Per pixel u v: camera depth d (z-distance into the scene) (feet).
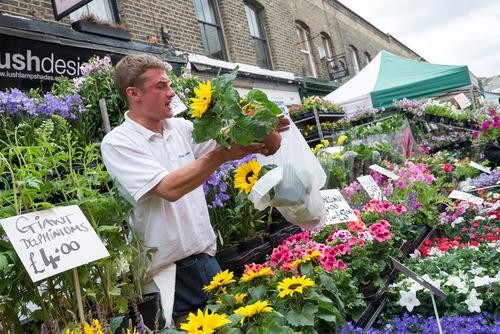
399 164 19.25
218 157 6.04
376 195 12.53
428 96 31.73
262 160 7.39
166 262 6.89
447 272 9.87
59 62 15.75
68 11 15.43
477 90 43.62
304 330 5.97
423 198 13.55
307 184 7.06
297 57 38.09
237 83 27.89
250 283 6.85
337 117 30.19
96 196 6.32
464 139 29.86
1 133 9.01
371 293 8.41
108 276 6.05
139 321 5.26
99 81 12.40
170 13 23.21
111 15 20.58
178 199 6.29
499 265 10.09
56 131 9.72
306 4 43.29
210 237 7.48
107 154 6.68
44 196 6.04
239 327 5.35
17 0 15.57
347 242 9.06
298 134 7.44
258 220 11.09
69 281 5.69
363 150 15.85
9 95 9.33
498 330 7.18
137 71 6.62
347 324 6.93
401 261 10.48
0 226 5.39
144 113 6.85
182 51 22.99
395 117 25.53
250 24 33.45
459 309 8.32
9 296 5.54
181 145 7.35
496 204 14.35
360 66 56.49
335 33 49.80
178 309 6.99
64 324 5.83
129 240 7.02
